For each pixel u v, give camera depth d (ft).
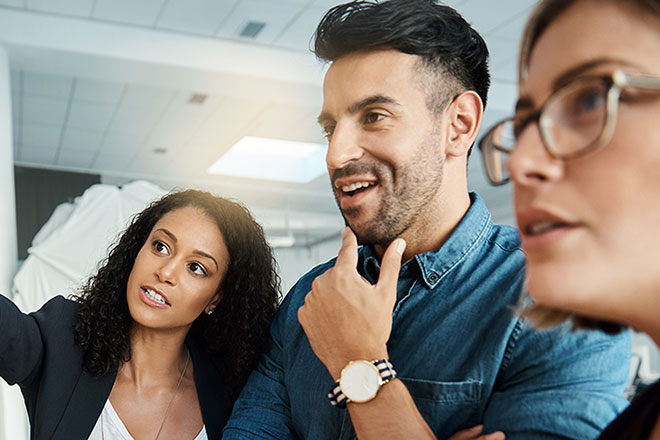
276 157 38.47
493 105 23.80
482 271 3.84
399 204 3.76
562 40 1.45
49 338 5.76
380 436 3.26
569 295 1.35
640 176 1.29
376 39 3.67
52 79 23.57
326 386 4.20
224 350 6.35
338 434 4.12
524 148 1.43
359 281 3.49
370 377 3.32
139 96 25.20
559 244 1.36
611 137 1.30
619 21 1.36
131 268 6.16
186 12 19.61
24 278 14.84
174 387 6.14
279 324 5.11
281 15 19.63
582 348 3.23
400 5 3.69
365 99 3.73
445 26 3.76
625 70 1.33
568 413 3.06
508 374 3.45
